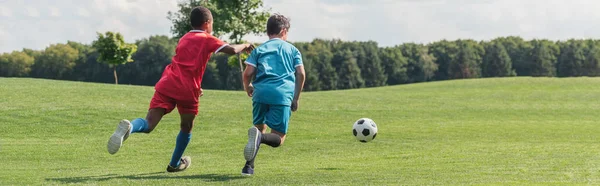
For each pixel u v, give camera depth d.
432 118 24.88
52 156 12.19
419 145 14.70
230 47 7.04
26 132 18.36
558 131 19.14
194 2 48.47
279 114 6.95
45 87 29.30
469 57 115.00
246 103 27.31
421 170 7.95
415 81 113.19
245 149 6.61
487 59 116.12
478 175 7.19
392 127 20.66
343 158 11.37
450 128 20.17
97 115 21.81
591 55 113.62
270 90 6.93
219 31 46.28
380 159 10.72
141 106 24.64
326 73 102.94
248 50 7.32
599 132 18.80
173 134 17.94
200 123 21.06
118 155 12.81
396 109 27.69
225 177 6.90
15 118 20.38
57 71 96.56
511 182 6.47
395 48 115.94
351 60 104.94
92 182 6.45
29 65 98.12
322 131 19.42
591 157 10.09
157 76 96.00
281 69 7.04
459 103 32.03
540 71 116.19
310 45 110.06
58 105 23.23
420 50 115.81
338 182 6.40
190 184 6.24
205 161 11.45
